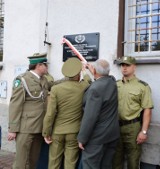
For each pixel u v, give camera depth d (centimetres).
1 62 592
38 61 375
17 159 366
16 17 570
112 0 448
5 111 579
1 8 618
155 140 403
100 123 322
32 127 365
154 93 410
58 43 505
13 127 362
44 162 396
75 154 352
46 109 377
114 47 445
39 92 372
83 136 318
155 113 408
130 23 444
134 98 375
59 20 505
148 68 415
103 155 334
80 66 354
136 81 386
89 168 324
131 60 385
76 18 485
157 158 401
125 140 380
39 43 530
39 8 535
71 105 346
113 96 329
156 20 425
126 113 376
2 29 620
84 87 357
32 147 377
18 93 362
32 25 546
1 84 589
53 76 509
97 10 463
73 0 489
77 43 480
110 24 450
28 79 369
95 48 462
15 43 571
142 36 436
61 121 351
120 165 395
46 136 354
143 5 435
